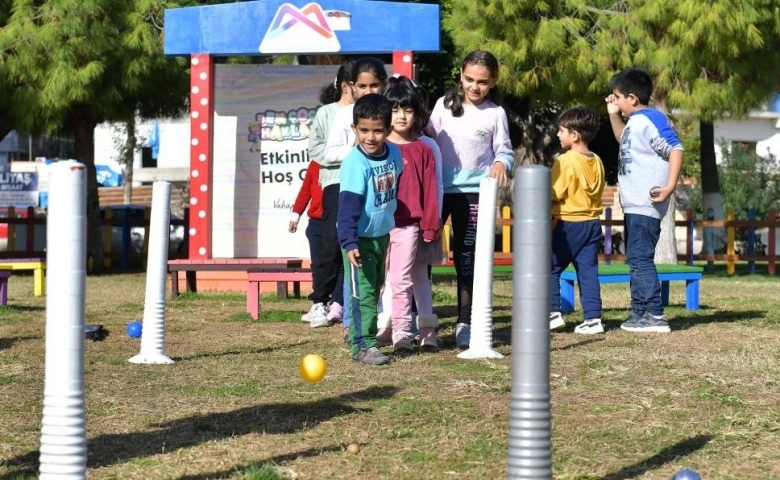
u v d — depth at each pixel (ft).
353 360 21.77
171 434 15.06
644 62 55.26
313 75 42.63
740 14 50.78
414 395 17.89
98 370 20.56
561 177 26.66
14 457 13.82
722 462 13.70
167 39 41.55
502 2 54.19
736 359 21.71
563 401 17.46
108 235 67.10
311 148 28.19
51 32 51.06
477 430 15.31
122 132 108.78
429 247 23.85
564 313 32.58
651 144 26.40
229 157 42.75
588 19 58.23
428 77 76.95
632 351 23.04
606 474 13.07
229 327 28.58
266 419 15.99
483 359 21.93
